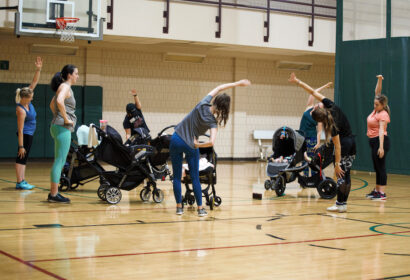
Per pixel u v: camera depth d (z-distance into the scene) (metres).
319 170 7.61
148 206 6.28
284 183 7.76
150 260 3.59
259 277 3.22
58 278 3.08
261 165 15.00
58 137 6.15
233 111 16.91
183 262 3.55
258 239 4.41
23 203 6.25
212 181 6.27
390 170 11.88
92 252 3.80
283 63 17.39
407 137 11.69
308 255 3.85
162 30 12.98
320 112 5.71
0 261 3.47
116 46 14.75
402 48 11.77
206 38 13.47
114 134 6.27
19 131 7.49
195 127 5.39
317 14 14.85
